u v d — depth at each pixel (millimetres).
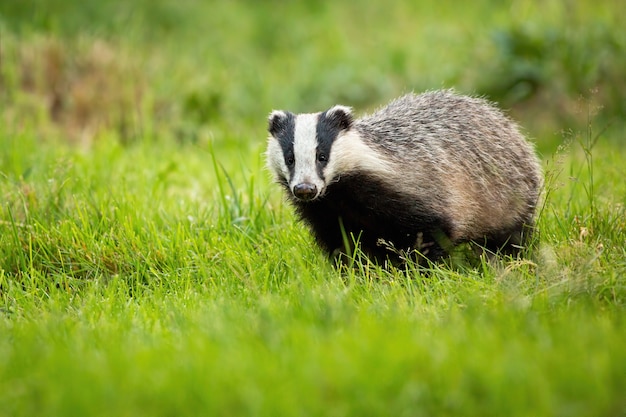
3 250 13156
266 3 32656
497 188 13367
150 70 24156
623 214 12680
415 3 30250
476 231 13281
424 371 7766
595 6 24812
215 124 22453
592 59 21688
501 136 13688
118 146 18922
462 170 12945
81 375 7988
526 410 7348
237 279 11758
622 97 21047
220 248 12844
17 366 8438
